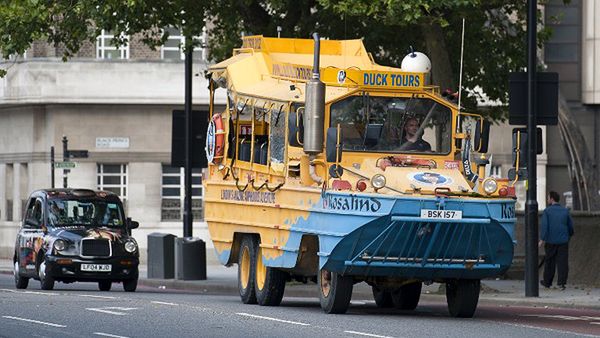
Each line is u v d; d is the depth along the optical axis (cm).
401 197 4622
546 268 7081
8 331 4128
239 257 5753
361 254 4709
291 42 5797
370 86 4975
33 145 12469
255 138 5522
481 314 5216
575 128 9094
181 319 4550
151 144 12388
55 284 8300
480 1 6425
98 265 7006
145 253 12331
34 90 12244
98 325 4325
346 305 4878
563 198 12688
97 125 12375
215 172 6025
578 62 12850
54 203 7225
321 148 4794
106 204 7312
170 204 12438
